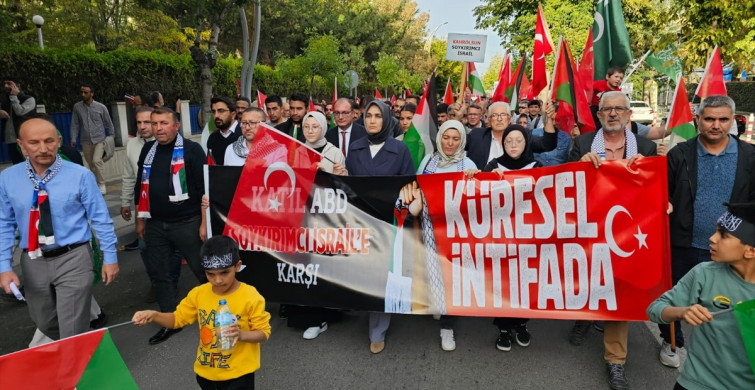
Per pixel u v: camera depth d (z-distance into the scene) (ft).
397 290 13.37
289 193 13.82
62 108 42.57
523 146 13.74
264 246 13.99
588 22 61.52
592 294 12.36
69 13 64.75
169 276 15.12
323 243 13.70
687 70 32.35
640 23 65.36
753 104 80.48
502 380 12.21
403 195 13.30
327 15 121.80
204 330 9.11
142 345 14.37
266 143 13.88
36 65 39.75
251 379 9.39
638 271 12.03
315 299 13.78
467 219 13.01
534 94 21.72
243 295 9.14
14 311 17.20
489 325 15.52
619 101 12.52
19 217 11.24
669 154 12.15
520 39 73.26
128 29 75.92
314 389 11.89
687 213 11.80
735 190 11.32
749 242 7.05
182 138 14.69
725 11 29.43
